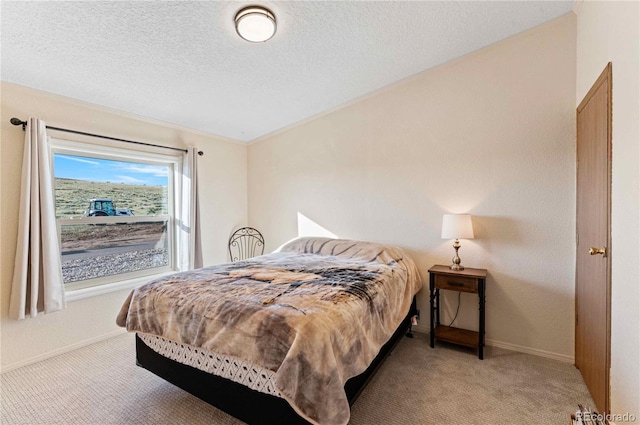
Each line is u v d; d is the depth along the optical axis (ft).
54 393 6.37
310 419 4.04
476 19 7.18
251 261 8.90
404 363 7.54
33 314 7.41
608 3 5.16
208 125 11.62
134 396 6.26
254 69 8.20
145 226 10.62
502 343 8.45
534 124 7.97
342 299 5.42
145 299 6.27
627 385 4.38
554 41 7.66
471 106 8.83
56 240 7.89
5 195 7.25
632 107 4.24
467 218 8.27
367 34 7.24
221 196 12.96
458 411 5.73
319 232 11.96
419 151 9.71
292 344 4.30
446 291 9.30
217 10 5.80
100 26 5.87
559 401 5.99
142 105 9.36
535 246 8.01
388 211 10.34
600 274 5.63
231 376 5.04
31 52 6.37
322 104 10.91
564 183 7.63
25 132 7.44
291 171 12.71
